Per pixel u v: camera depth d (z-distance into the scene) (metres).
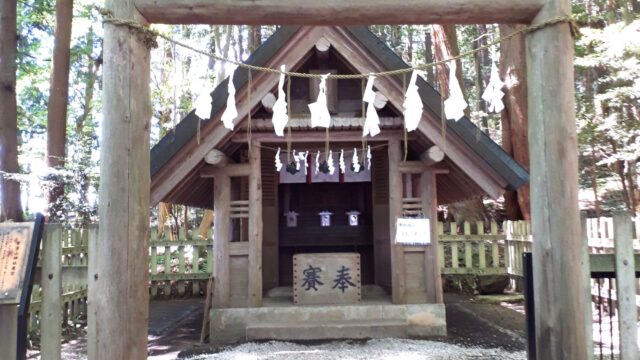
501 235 10.34
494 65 3.63
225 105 5.92
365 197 9.05
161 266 11.77
